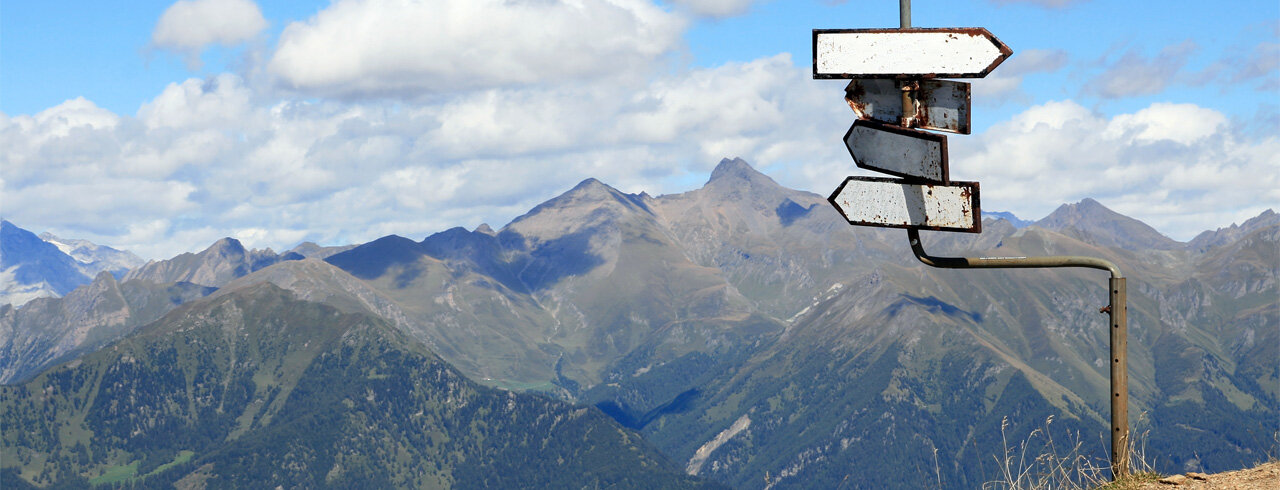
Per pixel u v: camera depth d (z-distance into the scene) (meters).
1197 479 13.55
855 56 13.12
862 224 13.66
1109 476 14.02
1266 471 13.32
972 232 12.91
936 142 12.75
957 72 12.71
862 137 13.49
